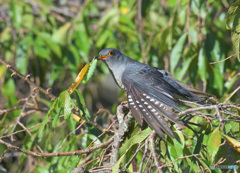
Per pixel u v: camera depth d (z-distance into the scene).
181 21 12.23
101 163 7.81
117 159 7.27
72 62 12.13
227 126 7.02
